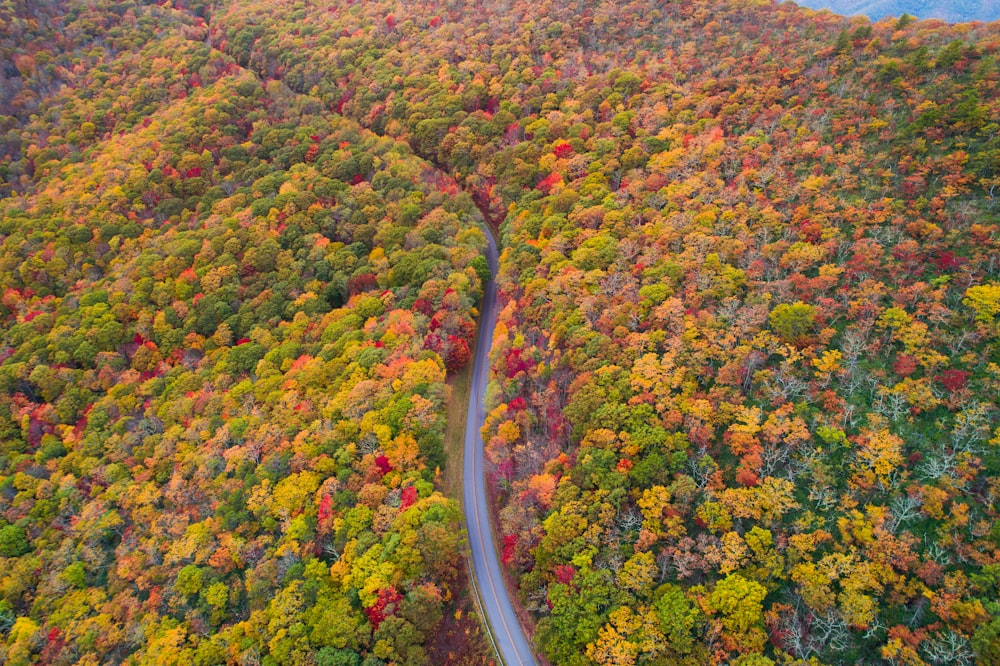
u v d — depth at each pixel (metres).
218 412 123.06
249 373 131.62
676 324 105.81
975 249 98.94
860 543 78.62
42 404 138.50
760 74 154.12
